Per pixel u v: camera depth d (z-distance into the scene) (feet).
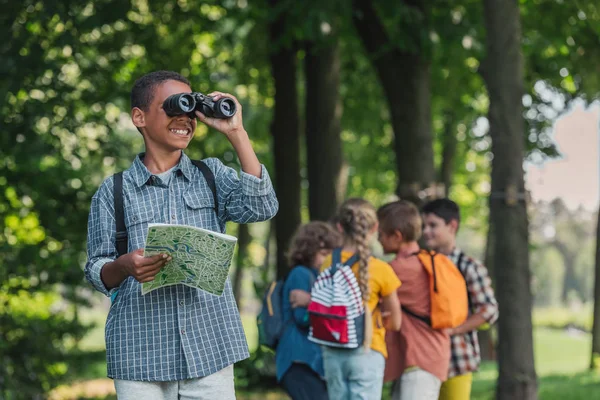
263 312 24.57
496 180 29.55
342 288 21.01
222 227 14.15
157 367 13.51
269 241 103.35
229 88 67.77
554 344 97.60
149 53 48.06
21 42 38.17
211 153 57.57
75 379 48.80
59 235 47.70
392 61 44.01
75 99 45.70
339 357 21.25
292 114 49.67
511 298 29.30
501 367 29.55
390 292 21.09
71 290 49.21
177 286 13.62
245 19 50.42
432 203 23.27
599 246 47.21
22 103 41.11
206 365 13.61
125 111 49.88
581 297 202.69
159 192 13.83
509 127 29.45
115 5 38.06
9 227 50.16
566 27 47.65
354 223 21.29
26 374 45.96
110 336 13.74
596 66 48.88
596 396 42.83
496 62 29.60
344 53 56.95
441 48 47.01
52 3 36.96
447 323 21.67
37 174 46.83
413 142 43.65
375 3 42.78
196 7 49.42
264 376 51.70
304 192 82.07
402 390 21.95
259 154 76.18
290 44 44.19
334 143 46.11
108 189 13.89
